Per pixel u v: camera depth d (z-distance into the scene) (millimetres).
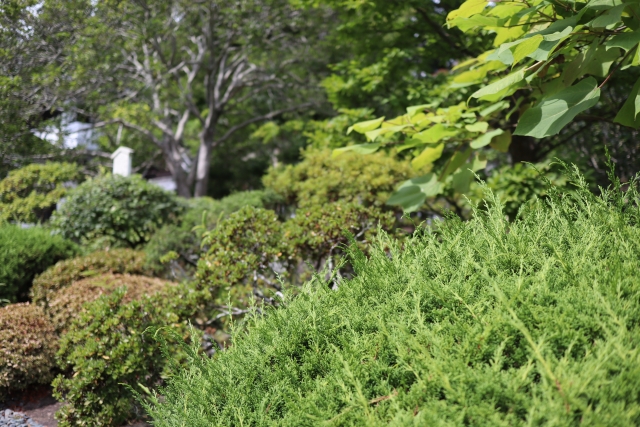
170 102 19906
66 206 8672
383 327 1586
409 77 8086
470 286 1723
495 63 3199
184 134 23953
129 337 4156
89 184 8922
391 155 7883
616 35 2312
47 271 6094
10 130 10031
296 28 19422
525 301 1545
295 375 1726
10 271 5992
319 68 20625
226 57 22516
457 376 1352
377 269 2082
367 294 1984
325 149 8961
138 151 20203
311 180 8250
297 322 1925
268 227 4871
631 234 1813
